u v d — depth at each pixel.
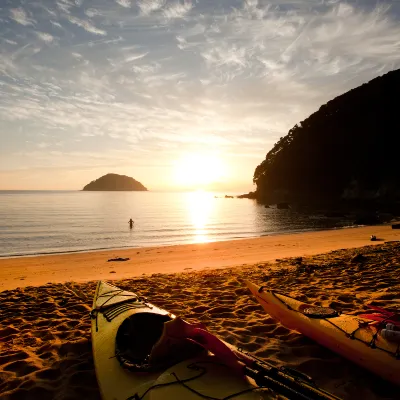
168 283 9.24
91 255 19.78
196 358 3.04
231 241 25.83
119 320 4.23
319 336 4.18
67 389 3.59
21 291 8.81
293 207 81.12
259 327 5.16
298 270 10.01
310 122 96.25
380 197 72.50
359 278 8.30
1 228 38.72
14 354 4.45
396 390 3.47
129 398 2.73
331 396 2.44
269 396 2.54
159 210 77.25
